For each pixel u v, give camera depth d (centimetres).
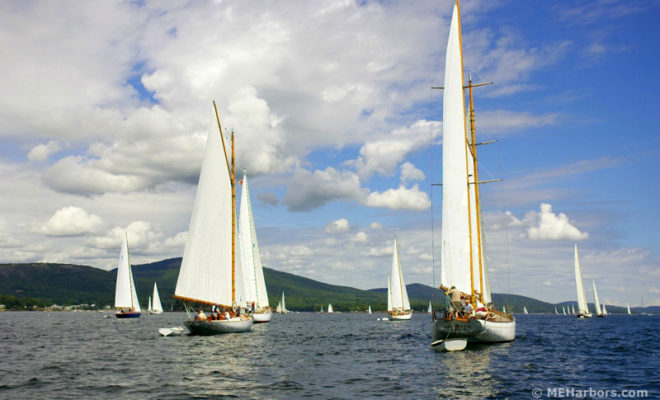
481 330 4034
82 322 11988
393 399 2297
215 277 5934
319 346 4838
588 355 4003
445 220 4244
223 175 6019
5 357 3941
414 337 6234
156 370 3145
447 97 4278
